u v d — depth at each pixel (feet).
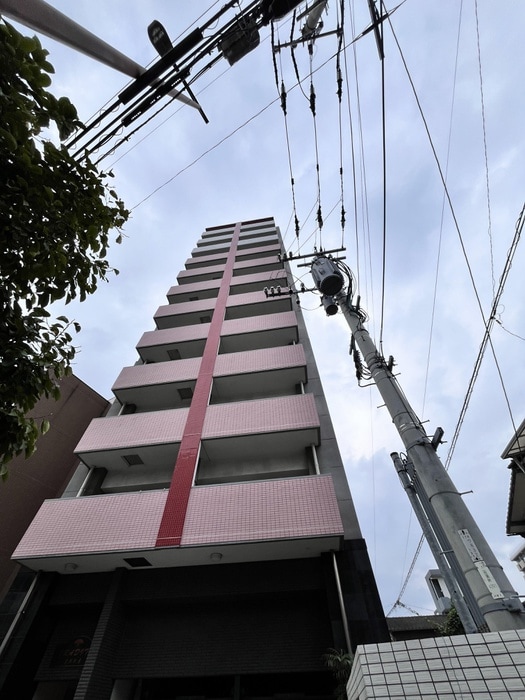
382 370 19.81
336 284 25.22
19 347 9.64
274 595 27.94
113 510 30.76
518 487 34.83
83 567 30.22
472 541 12.51
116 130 15.25
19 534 37.09
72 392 49.44
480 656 7.76
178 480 32.17
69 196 10.44
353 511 30.96
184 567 29.96
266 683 28.50
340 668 21.62
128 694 26.99
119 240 12.51
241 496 29.50
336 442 37.60
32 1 9.56
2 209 8.70
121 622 28.58
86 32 11.80
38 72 8.64
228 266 73.82
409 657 7.99
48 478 42.24
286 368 43.47
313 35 18.33
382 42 15.05
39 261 9.59
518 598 11.12
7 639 26.91
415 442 16.05
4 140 8.34
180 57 14.37
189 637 27.76
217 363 46.47
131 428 39.37
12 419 9.53
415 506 22.56
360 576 26.55
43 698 27.14
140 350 53.36
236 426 36.83
